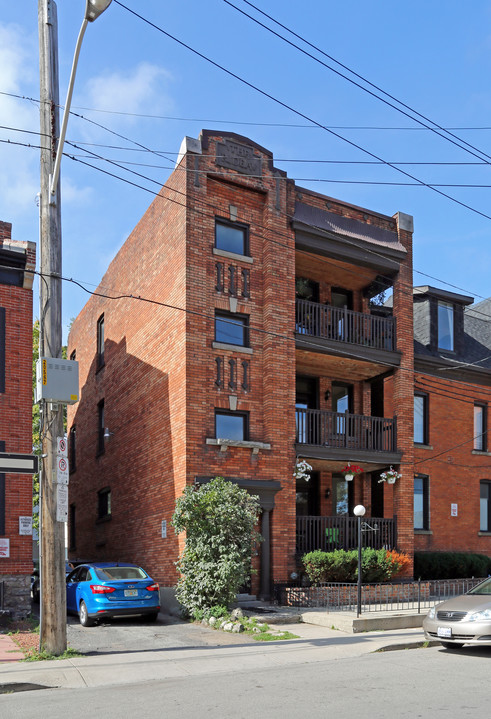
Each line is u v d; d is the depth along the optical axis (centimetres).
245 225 2052
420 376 2489
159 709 812
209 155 1995
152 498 2036
